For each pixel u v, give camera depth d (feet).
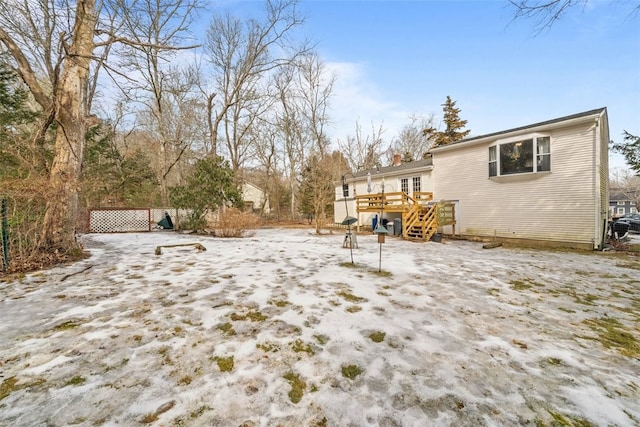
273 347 8.02
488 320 10.23
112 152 53.21
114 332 8.74
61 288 13.07
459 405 5.75
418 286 14.29
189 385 6.23
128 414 5.31
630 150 34.55
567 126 30.37
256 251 24.63
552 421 5.37
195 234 40.29
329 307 11.19
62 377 6.41
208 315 10.21
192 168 75.51
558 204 31.09
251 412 5.46
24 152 21.16
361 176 57.77
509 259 22.44
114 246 26.55
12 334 8.48
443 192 42.80
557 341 8.71
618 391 6.33
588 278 16.52
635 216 65.62
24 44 29.01
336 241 33.88
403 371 6.93
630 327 9.84
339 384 6.40
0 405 5.47
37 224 17.83
